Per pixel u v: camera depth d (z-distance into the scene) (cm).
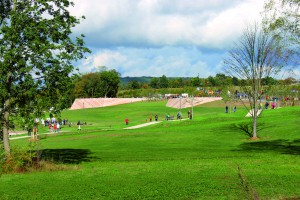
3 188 1880
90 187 1820
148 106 16400
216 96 16450
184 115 12494
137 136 5712
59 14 2692
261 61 4784
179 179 1958
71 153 3850
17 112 2559
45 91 2584
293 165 2412
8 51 2334
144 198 1558
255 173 2056
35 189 1820
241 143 4494
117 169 2422
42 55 2461
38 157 2681
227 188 1658
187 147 4241
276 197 1471
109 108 16588
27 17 2434
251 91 4956
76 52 2580
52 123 8669
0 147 2573
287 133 4938
